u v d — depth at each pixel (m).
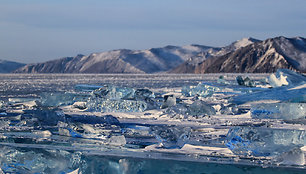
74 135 7.88
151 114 12.00
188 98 18.20
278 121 10.12
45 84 46.69
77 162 5.79
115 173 5.16
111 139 7.08
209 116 11.42
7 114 11.65
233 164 5.56
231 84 28.34
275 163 5.57
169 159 5.86
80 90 26.38
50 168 5.59
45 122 9.51
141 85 40.44
